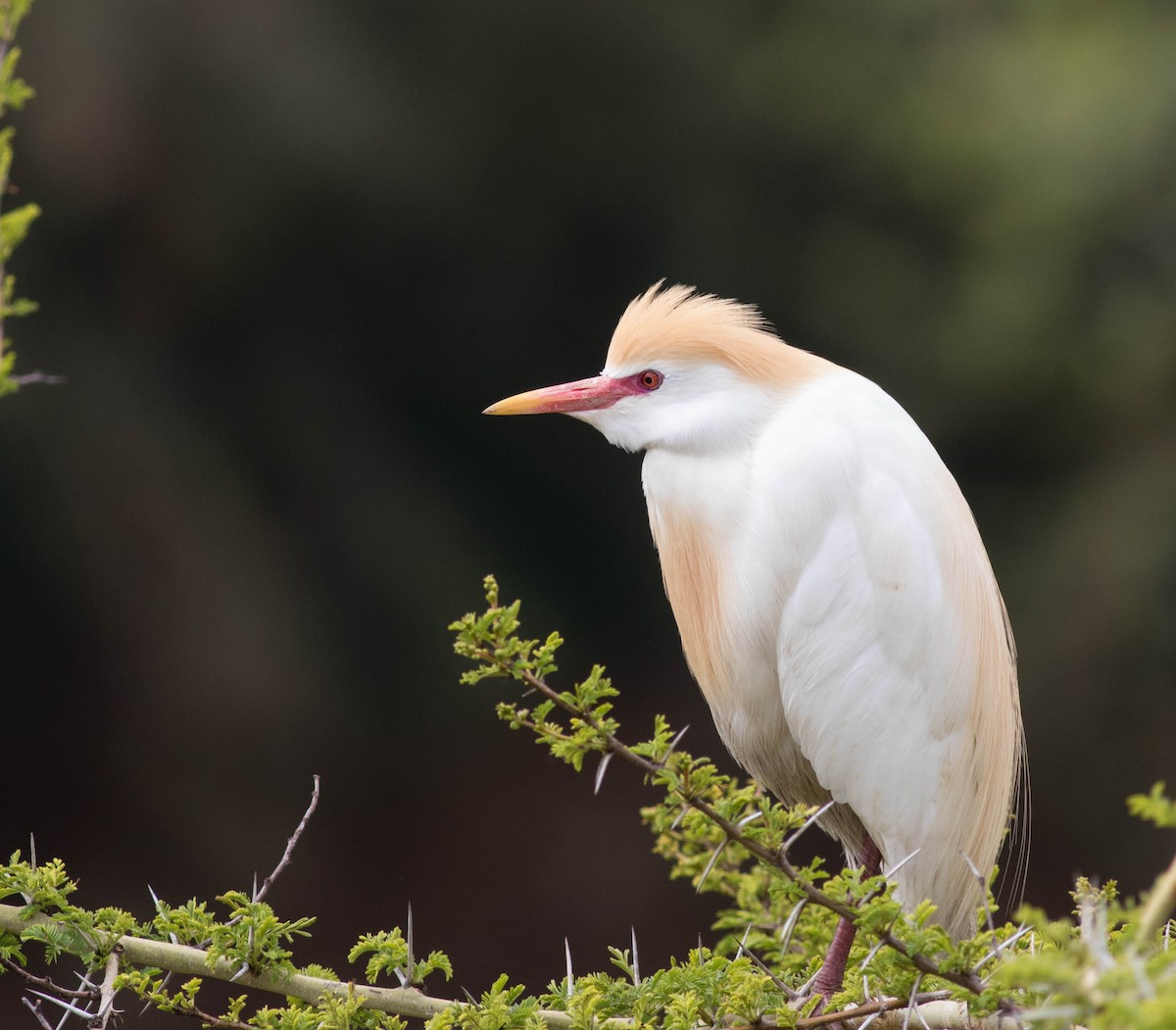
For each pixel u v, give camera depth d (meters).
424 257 15.45
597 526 16.80
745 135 15.60
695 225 15.78
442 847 15.05
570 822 15.62
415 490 16.00
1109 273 14.22
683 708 16.39
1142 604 13.55
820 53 15.51
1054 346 14.28
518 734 15.76
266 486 15.19
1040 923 2.36
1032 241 14.32
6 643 14.14
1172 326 13.98
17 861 3.73
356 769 14.90
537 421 16.41
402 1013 3.80
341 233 14.86
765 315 15.73
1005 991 3.08
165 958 3.76
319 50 14.20
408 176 14.67
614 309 16.12
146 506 14.05
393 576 15.44
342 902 14.45
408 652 15.36
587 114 15.38
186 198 14.09
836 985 4.67
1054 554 14.11
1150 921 2.14
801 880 3.44
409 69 14.81
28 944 11.43
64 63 13.50
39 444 13.74
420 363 16.08
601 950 14.77
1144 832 13.55
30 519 13.80
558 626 16.56
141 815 14.09
